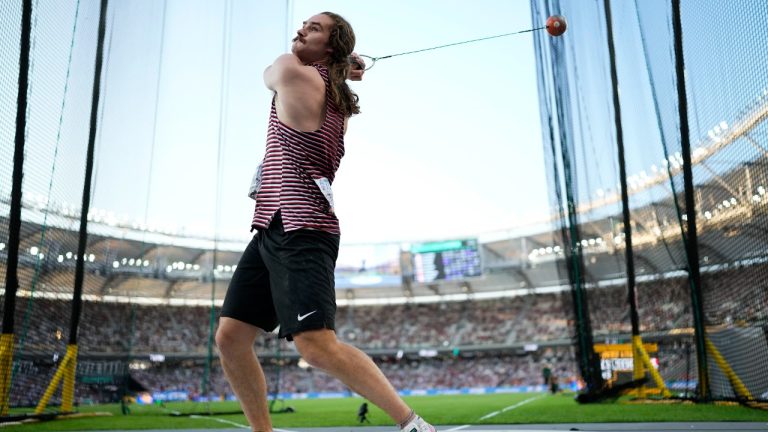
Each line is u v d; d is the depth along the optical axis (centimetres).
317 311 170
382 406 176
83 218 716
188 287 3034
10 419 598
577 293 766
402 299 4250
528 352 3725
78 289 720
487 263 3947
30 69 619
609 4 718
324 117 188
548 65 782
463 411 854
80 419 677
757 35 516
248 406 199
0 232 629
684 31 584
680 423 428
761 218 544
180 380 2911
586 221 768
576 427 407
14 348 634
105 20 732
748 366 580
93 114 717
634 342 712
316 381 3503
